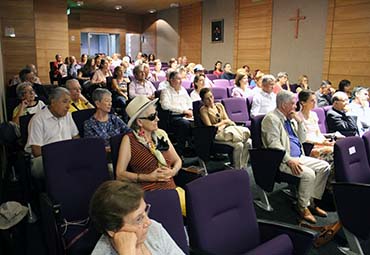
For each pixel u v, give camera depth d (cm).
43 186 265
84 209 211
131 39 1384
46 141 286
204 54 1020
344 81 536
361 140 268
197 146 391
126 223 121
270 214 303
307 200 287
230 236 170
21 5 720
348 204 233
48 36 939
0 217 245
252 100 471
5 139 324
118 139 230
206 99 405
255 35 824
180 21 1132
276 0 756
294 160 289
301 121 318
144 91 563
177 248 140
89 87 609
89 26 1288
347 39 621
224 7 918
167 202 157
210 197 166
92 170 217
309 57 697
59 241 175
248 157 395
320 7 665
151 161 221
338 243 257
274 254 154
